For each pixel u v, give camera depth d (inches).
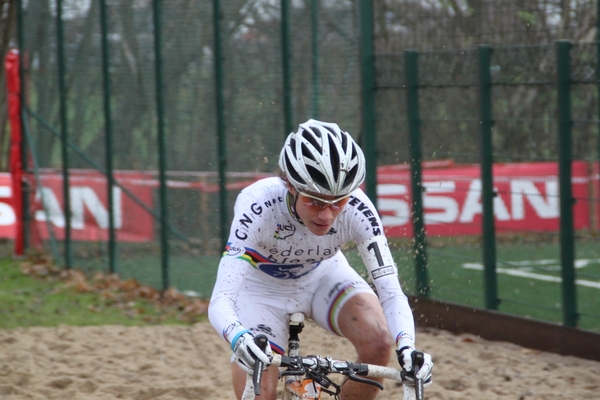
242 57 641.0
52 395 430.3
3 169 1024.9
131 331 581.6
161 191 709.9
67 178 826.2
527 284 561.9
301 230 288.4
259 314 303.6
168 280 708.7
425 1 589.0
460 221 582.2
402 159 605.9
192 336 567.5
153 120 720.3
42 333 573.6
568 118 503.5
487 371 474.3
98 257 802.2
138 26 726.5
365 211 288.4
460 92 568.7
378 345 291.1
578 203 517.3
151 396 433.1
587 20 508.1
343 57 623.5
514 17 539.8
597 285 544.1
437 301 590.6
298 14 610.2
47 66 845.8
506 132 546.0
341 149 252.7
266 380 285.7
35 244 896.9
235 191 653.9
